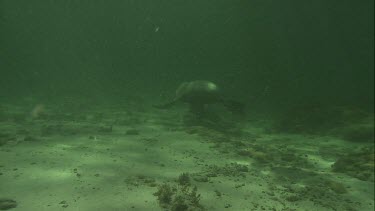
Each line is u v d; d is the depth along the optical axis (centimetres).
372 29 4081
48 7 5550
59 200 396
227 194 473
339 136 1077
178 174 547
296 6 3612
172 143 775
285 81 3008
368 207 492
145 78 3256
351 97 2419
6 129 835
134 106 1572
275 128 1228
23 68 2962
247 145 843
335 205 483
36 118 1053
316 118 1252
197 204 418
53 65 3672
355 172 661
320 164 733
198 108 1182
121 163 576
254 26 3834
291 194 508
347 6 3572
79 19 5697
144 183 483
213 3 4122
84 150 644
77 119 1082
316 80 3334
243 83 2870
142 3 5409
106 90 2209
